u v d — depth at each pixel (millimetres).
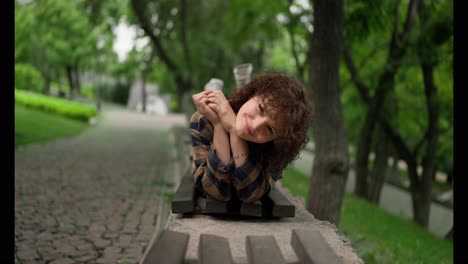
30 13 20156
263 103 2244
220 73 19828
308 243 1735
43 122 20031
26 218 6117
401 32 10070
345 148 5441
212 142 2533
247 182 2416
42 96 27203
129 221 6156
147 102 48312
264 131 2260
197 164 2627
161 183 9109
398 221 9031
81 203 7152
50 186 8383
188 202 2582
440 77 10828
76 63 40062
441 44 8430
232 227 2432
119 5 21000
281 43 24359
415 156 10672
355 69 10203
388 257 5500
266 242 1789
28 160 11383
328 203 5414
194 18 19422
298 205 3139
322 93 5324
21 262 4477
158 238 1758
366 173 11547
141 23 17391
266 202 2695
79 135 19000
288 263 1863
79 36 34125
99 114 32469
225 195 2494
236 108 2479
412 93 12133
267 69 2525
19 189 7973
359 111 14508
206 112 2396
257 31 14352
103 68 41281
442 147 13828
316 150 5496
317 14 5203
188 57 18234
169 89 43719
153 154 13812
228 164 2400
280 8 10125
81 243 5148
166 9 18953
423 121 12914
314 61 5336
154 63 38094
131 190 8320
